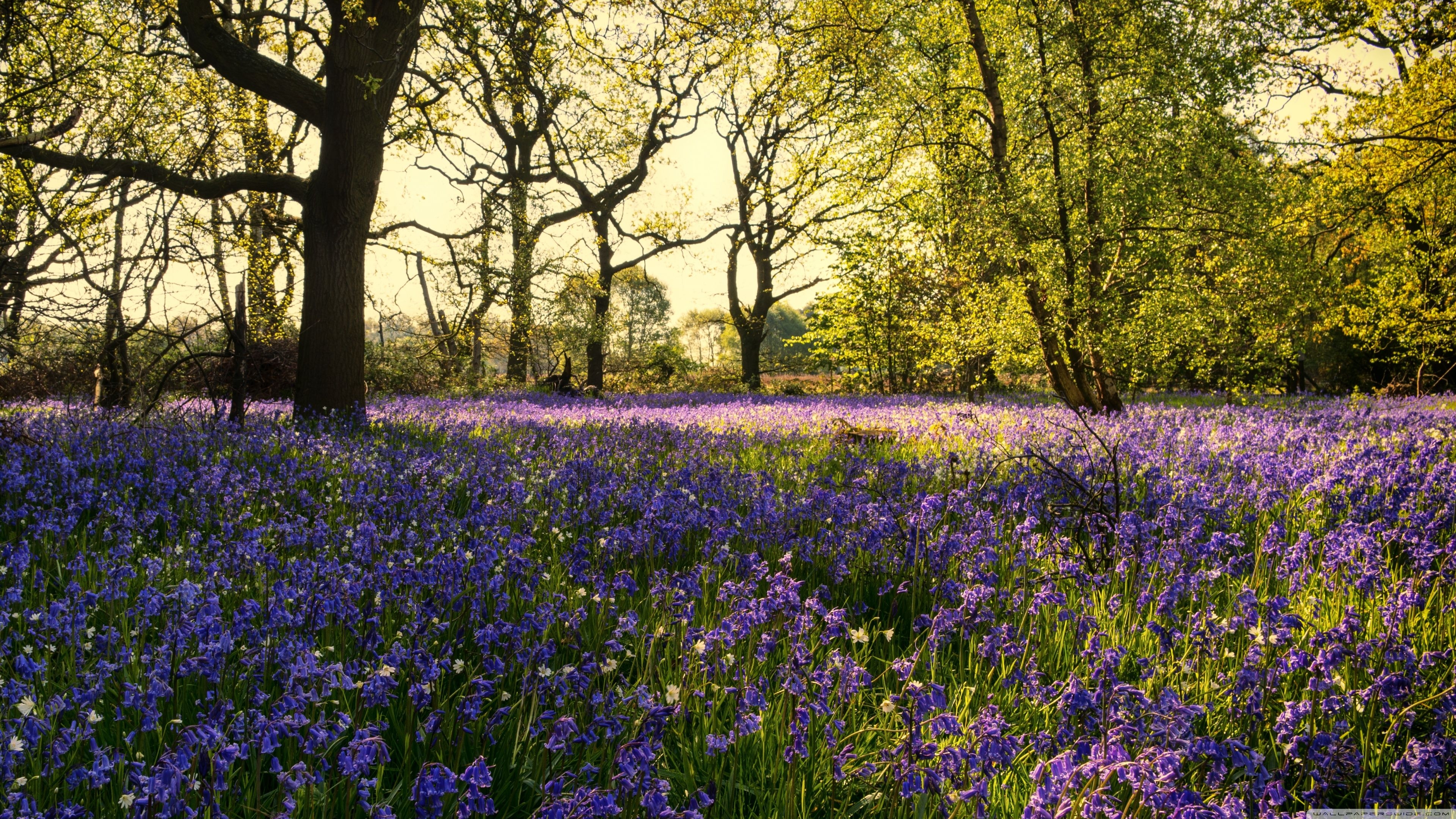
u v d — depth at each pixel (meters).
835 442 12.62
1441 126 20.48
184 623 3.49
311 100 13.66
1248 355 20.86
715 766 3.32
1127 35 16.28
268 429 11.45
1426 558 5.34
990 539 5.38
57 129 13.54
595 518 6.47
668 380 45.62
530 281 23.27
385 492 7.07
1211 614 4.17
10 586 4.66
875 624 4.73
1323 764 3.09
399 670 3.57
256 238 18.48
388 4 13.24
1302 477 7.70
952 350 20.00
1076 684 3.06
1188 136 16.39
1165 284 17.52
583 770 2.73
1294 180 23.42
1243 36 18.19
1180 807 2.55
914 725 2.90
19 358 14.33
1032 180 16.61
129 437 10.06
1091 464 7.87
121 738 3.15
